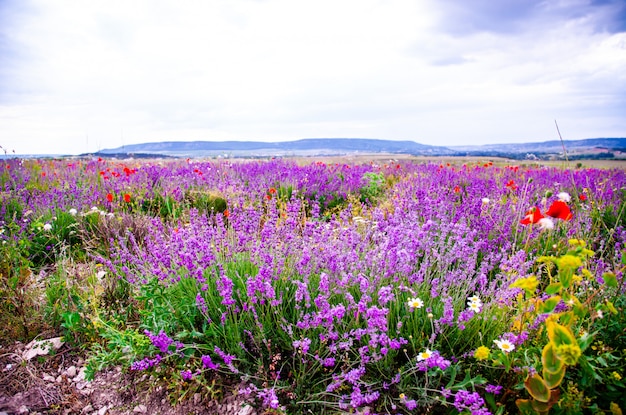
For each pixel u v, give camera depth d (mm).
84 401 2525
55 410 2447
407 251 2881
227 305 2658
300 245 3207
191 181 7852
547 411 1914
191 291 2982
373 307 2154
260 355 2588
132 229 4828
